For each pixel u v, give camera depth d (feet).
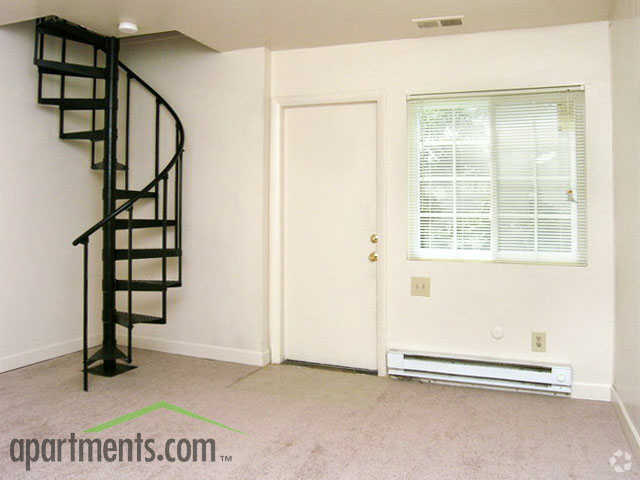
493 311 10.14
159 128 12.55
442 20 9.59
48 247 11.80
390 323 10.85
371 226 11.20
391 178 10.84
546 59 9.80
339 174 11.47
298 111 11.81
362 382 10.42
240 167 11.70
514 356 9.99
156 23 9.98
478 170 10.25
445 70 10.45
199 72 12.11
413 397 9.53
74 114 12.43
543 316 9.81
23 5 9.09
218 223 11.94
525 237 9.95
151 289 10.64
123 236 13.30
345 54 11.18
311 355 11.75
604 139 9.42
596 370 9.49
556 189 9.73
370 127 11.20
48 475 6.48
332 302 11.55
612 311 9.37
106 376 10.62
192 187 12.21
